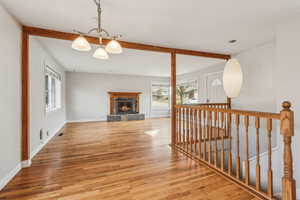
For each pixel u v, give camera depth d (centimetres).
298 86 233
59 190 179
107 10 208
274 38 315
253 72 386
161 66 576
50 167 237
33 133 283
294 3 198
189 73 698
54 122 455
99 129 523
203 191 179
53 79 475
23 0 183
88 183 193
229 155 210
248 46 363
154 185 190
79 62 505
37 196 168
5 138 193
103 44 300
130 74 761
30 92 271
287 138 140
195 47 363
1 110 185
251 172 278
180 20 238
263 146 372
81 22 240
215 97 555
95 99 712
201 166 243
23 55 240
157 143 365
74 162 256
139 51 394
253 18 235
